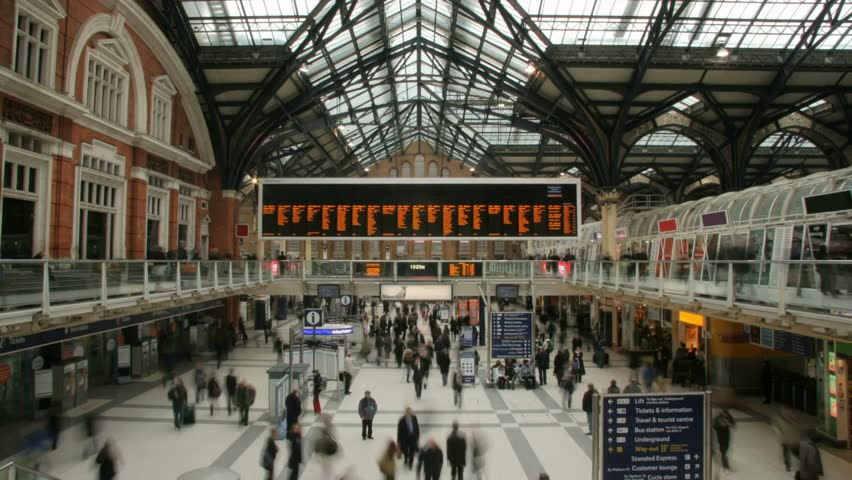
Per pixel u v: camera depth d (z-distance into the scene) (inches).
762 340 658.2
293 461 405.7
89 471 440.5
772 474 446.3
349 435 549.0
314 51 958.4
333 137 1617.9
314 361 787.4
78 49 645.3
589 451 508.7
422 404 670.5
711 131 1142.3
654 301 636.1
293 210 876.0
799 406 629.9
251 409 640.4
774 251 620.7
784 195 634.8
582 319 1245.1
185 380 780.6
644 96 1027.9
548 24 885.2
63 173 625.9
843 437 510.6
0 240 558.9
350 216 874.8
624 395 262.2
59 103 603.2
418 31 1238.3
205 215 1059.3
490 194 877.2
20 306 385.4
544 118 1232.8
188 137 986.1
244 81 1015.0
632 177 1763.0
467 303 1331.2
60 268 428.8
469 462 477.1
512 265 965.2
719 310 493.7
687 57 901.8
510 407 657.0
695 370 723.4
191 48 925.8
